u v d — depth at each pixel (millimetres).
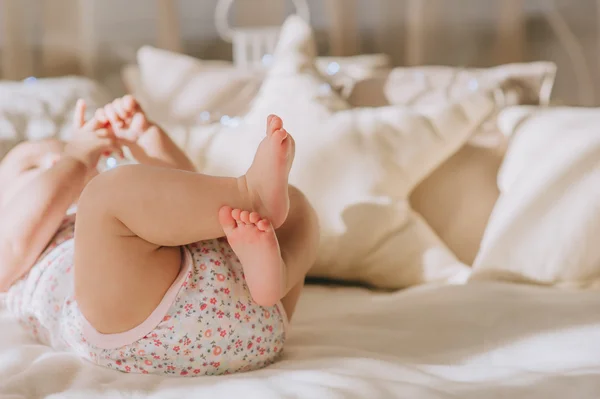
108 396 794
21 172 1219
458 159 1604
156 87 1916
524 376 853
